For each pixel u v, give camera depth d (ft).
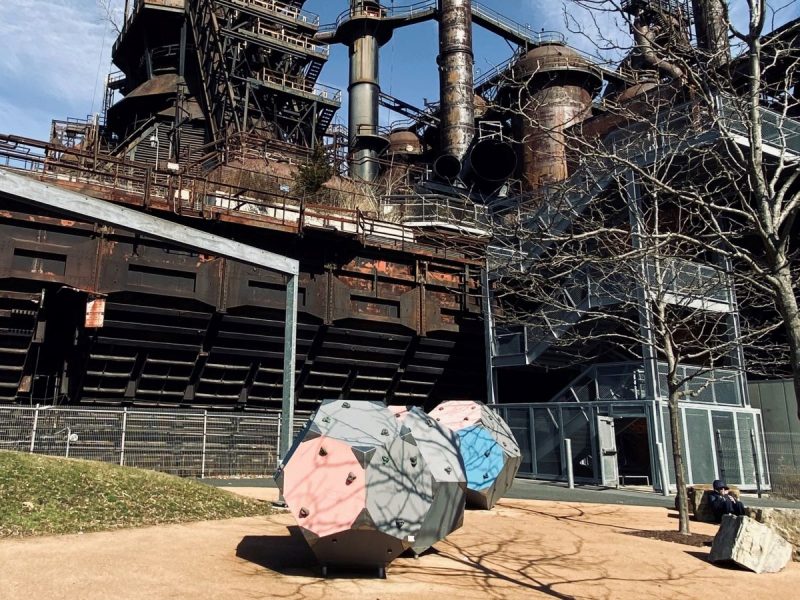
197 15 136.87
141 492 43.19
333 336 91.86
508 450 56.65
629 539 41.65
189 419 72.23
